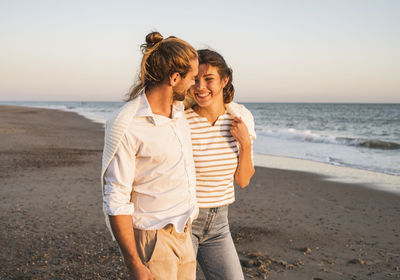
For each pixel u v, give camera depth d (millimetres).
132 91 1644
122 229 1403
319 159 12117
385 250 4070
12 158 9867
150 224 1532
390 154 13539
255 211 5641
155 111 1588
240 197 6590
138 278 1381
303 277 3301
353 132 29641
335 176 8891
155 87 1584
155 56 1525
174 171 1562
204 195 1951
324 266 3578
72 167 8922
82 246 3850
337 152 14031
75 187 6754
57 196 6062
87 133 20016
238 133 1948
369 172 9539
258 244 4172
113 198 1425
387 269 3541
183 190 1604
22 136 16422
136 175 1537
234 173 2090
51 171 8281
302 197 6680
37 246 3820
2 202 5586
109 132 1470
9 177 7441
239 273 1946
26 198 5879
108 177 1473
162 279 1528
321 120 47500
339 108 99375
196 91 1896
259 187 7516
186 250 1626
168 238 1548
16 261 3424
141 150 1493
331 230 4770
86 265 3369
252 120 2125
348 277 3338
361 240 4402
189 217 1598
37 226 4484
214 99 1959
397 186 7750
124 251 1403
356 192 7164
